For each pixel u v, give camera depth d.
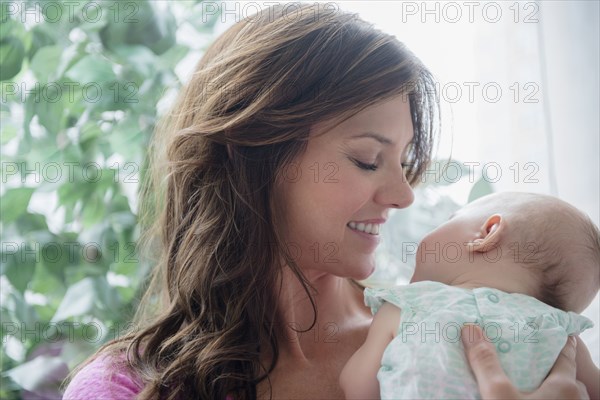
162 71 1.51
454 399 0.81
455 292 0.90
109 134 1.53
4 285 1.58
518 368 0.83
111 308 1.46
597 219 1.27
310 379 0.95
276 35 0.98
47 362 1.42
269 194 0.97
